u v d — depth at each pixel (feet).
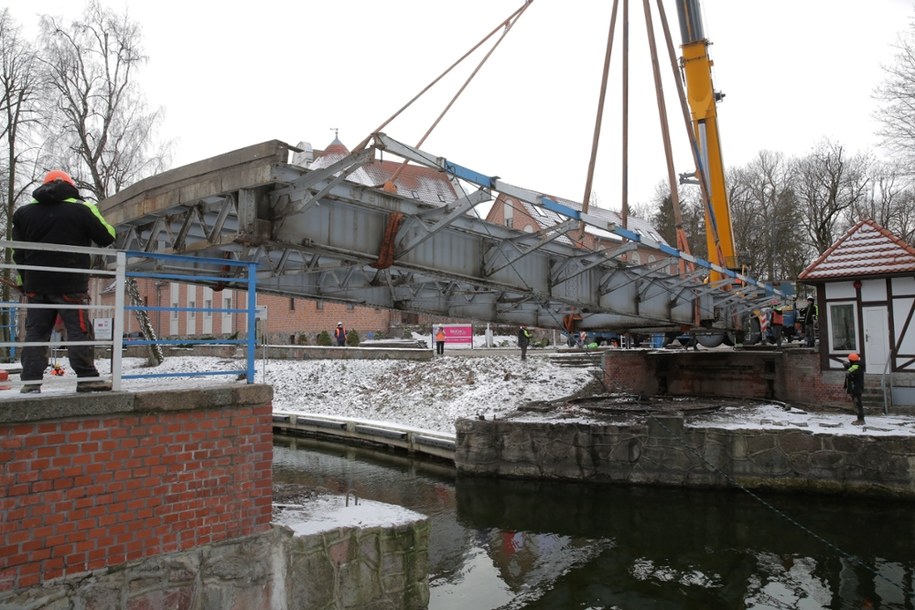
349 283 40.88
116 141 94.53
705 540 35.94
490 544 35.88
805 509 40.68
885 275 52.11
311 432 72.08
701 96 59.72
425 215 28.58
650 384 69.21
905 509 39.86
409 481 50.24
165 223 27.35
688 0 59.06
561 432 48.80
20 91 83.51
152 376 18.30
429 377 78.84
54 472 15.25
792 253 162.71
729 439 44.70
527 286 38.22
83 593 15.47
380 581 21.70
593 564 32.71
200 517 17.65
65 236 17.80
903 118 77.25
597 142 33.45
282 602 19.12
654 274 46.34
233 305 136.98
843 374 54.49
